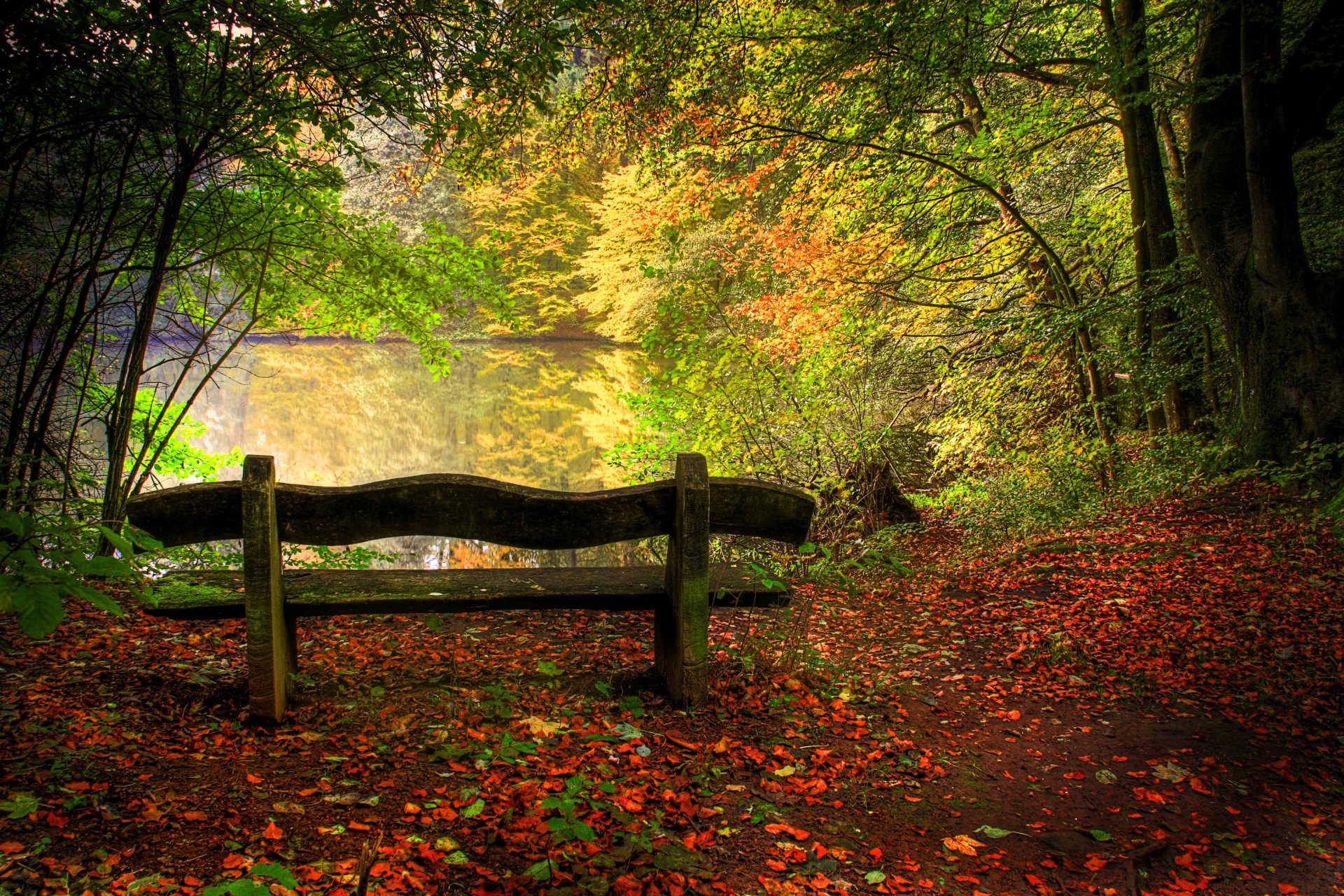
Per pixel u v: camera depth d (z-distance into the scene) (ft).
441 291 21.99
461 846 7.01
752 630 15.30
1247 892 7.77
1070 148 39.81
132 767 7.85
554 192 109.40
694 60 32.55
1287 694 12.66
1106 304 30.78
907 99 30.55
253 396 75.15
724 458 30.30
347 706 9.88
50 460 17.17
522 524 9.80
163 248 14.53
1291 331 24.95
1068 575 21.09
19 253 16.03
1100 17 35.70
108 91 12.47
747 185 39.73
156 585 9.61
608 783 8.29
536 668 11.85
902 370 45.37
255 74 14.35
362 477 45.65
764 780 9.03
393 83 15.02
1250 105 24.84
